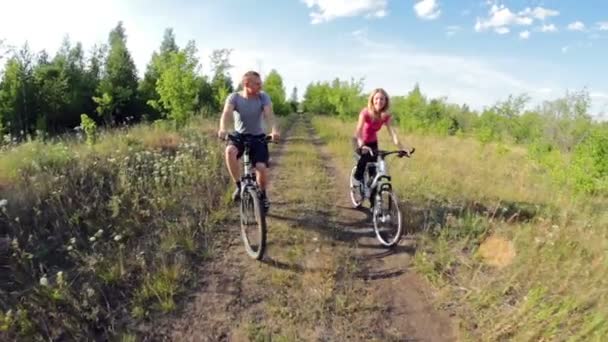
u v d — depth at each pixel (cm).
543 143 1299
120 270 432
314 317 387
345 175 1001
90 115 2639
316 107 5538
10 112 2117
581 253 509
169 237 515
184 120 1545
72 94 2562
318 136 2056
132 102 2889
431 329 382
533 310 379
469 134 2369
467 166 1098
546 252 489
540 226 578
